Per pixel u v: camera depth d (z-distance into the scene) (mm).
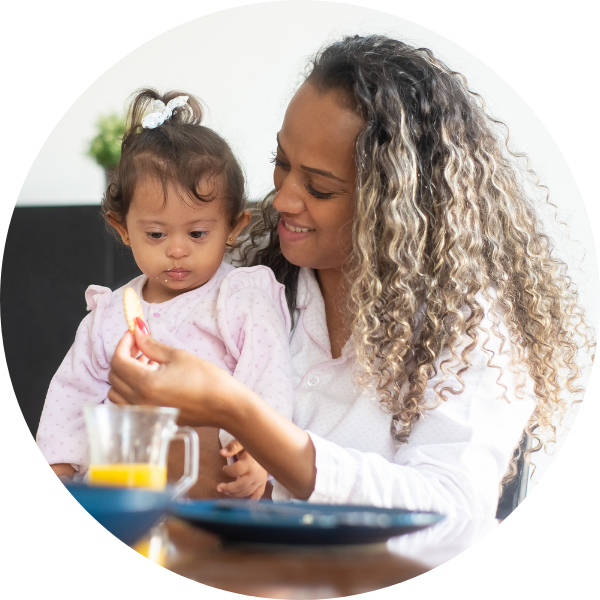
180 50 2383
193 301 1641
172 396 1144
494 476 1349
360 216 1423
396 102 1441
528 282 1612
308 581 1001
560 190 1859
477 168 1565
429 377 1434
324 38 1938
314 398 1537
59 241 2975
